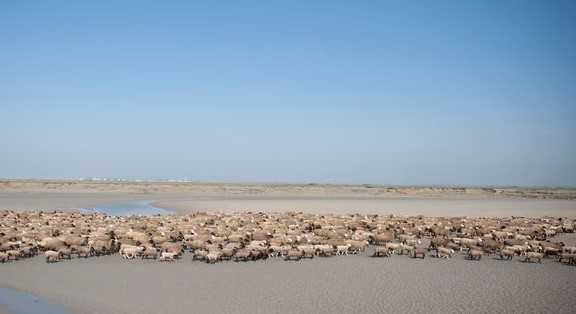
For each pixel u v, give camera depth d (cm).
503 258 3347
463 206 9281
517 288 2481
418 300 2253
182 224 4753
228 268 2973
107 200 10150
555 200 11856
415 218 5712
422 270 2922
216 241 3881
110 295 2334
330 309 2114
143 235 3856
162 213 7431
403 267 3017
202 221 5125
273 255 3416
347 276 2747
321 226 4806
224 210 8000
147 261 3206
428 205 9469
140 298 2283
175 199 10731
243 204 9312
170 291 2409
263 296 2317
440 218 5694
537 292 2403
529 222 5334
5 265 3047
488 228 4612
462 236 4341
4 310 2102
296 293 2372
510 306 2162
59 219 5338
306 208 8475
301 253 3297
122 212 7581
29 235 3944
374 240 3984
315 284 2552
